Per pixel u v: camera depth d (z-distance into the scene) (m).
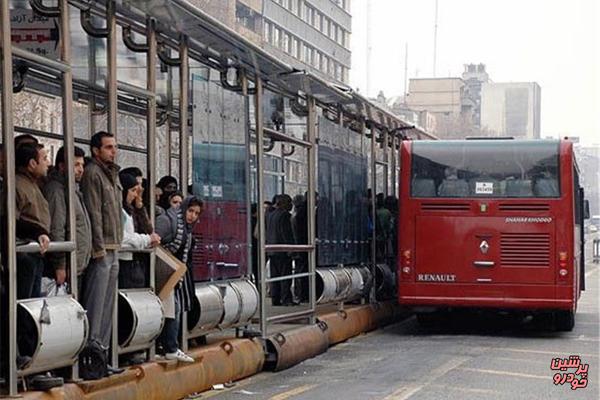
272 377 13.77
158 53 12.38
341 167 19.19
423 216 19.50
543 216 19.08
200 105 12.52
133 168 11.09
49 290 9.41
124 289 10.72
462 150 19.48
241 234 13.99
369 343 18.38
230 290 13.30
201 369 12.07
